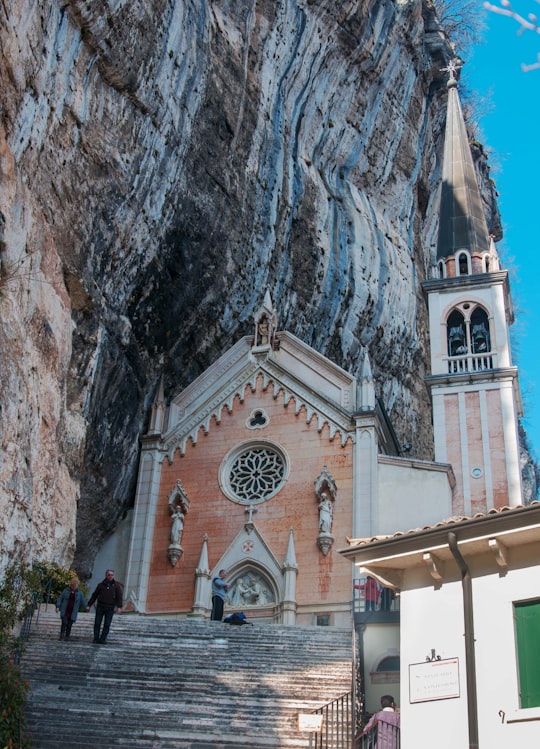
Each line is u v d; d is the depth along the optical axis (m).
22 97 22.67
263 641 22.86
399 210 48.34
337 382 36.12
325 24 41.44
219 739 16.89
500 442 38.03
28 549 23.66
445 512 33.50
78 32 25.77
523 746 14.77
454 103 50.03
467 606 16.03
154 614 33.25
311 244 40.88
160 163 30.30
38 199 24.64
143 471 35.59
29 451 23.52
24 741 16.06
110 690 19.05
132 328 31.72
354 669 19.30
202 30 31.92
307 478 34.28
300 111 41.16
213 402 36.69
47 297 24.91
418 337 48.69
